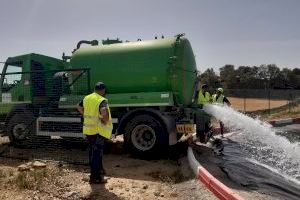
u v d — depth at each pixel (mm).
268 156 9859
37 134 10016
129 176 7488
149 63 9578
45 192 6270
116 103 9781
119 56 9938
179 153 9883
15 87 10906
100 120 6621
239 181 7207
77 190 6316
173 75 9398
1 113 10891
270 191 6551
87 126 6664
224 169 8195
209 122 10953
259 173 7938
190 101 10617
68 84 10328
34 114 10336
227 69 82562
